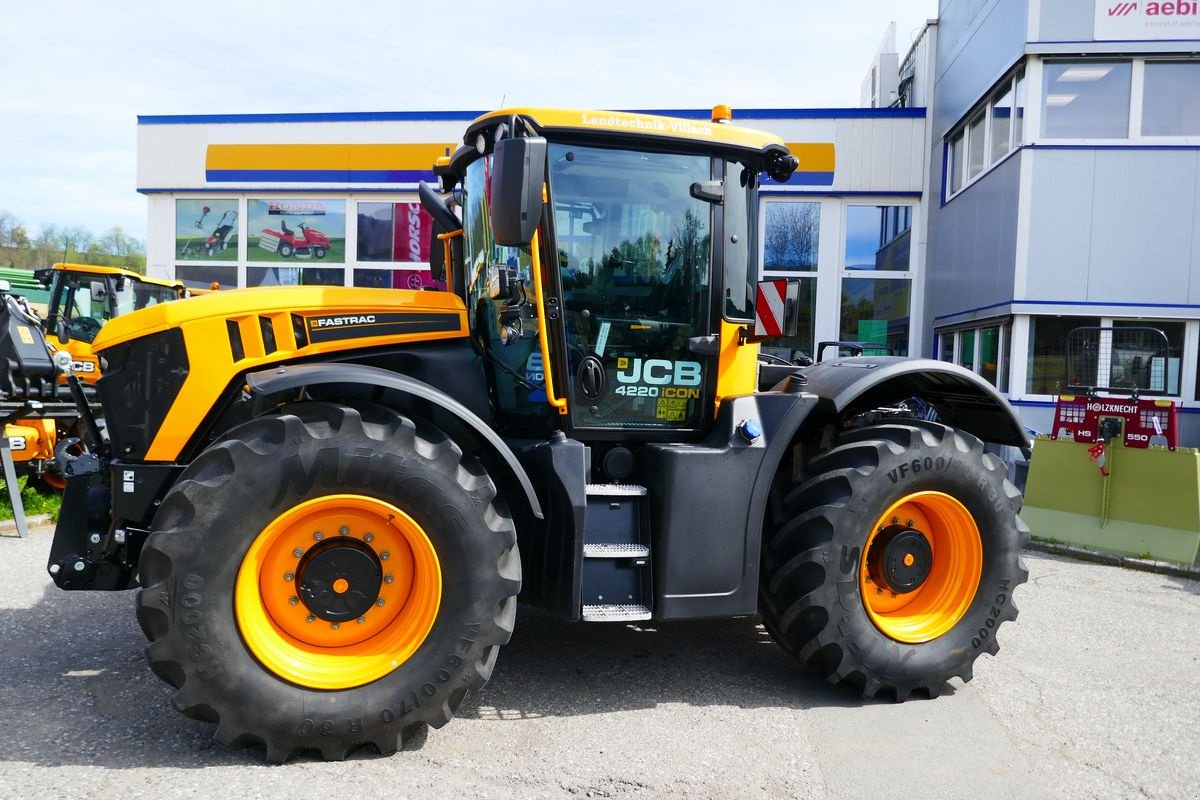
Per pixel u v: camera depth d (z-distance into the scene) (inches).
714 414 145.3
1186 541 237.6
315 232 539.5
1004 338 393.1
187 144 537.6
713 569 134.1
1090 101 369.4
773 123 498.6
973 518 146.6
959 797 109.0
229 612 109.7
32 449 282.8
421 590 118.5
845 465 141.3
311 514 115.3
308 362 134.3
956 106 455.5
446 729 125.0
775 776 113.0
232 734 110.0
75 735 118.7
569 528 127.6
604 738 123.3
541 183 116.3
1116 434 253.0
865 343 505.7
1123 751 123.1
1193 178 363.6
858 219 503.2
